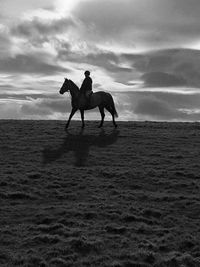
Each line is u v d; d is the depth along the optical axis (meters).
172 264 14.31
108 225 17.00
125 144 31.14
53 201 19.84
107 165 26.00
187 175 24.38
